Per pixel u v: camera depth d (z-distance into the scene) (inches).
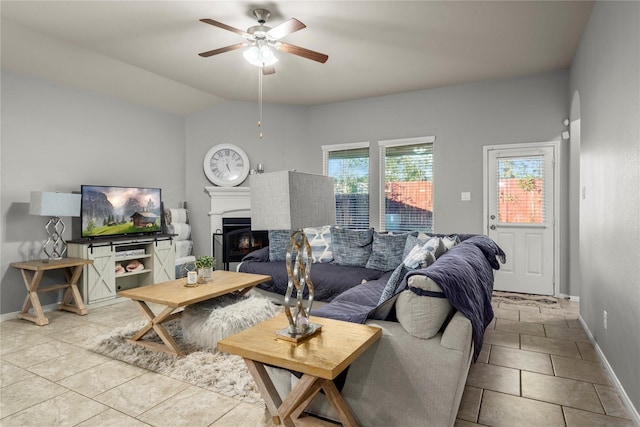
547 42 148.9
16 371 103.7
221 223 229.9
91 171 183.0
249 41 134.3
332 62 169.3
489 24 133.6
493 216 197.5
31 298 145.8
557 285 183.9
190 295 116.8
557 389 93.2
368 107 227.3
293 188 63.9
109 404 86.7
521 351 116.8
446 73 184.7
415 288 70.0
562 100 181.6
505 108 193.0
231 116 231.8
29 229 159.6
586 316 133.6
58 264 147.8
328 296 145.9
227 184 229.6
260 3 119.3
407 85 203.3
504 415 82.0
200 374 100.0
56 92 169.2
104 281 168.9
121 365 107.1
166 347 115.5
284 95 220.8
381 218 226.4
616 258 94.0
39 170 163.3
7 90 152.9
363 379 73.4
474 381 97.7
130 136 200.8
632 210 82.0
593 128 120.9
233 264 225.9
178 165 228.5
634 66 79.9
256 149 235.9
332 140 238.7
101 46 151.2
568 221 181.6
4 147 152.0
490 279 100.7
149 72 180.5
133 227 192.4
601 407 85.0
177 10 123.6
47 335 131.8
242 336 70.1
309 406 78.4
